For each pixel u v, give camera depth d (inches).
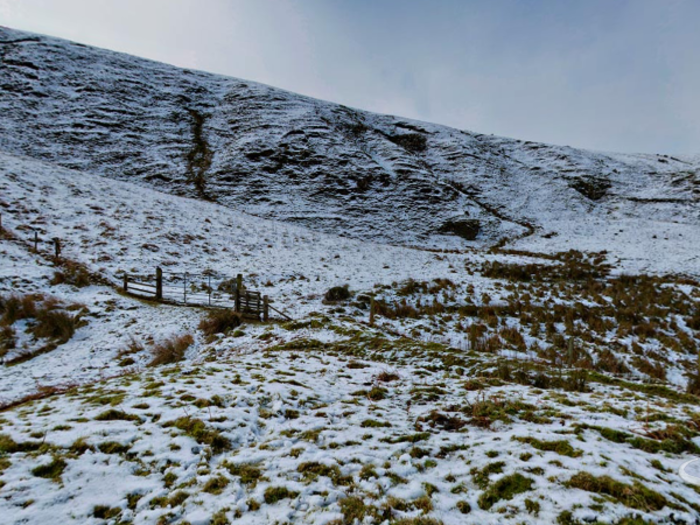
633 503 119.0
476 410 205.3
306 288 721.6
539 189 2068.2
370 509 119.8
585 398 239.3
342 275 825.5
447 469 145.6
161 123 1957.4
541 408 211.8
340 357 342.6
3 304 459.8
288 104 2412.6
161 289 615.8
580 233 1497.3
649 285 793.6
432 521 114.3
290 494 128.1
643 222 1596.9
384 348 366.0
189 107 2241.6
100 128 1726.1
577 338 495.5
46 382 314.5
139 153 1659.7
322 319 478.6
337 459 151.2
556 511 116.8
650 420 198.2
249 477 138.1
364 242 1273.4
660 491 125.0
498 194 1953.7
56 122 1670.8
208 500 124.3
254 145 1863.9
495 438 171.2
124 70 2332.7
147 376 263.7
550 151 2667.3
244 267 836.0
